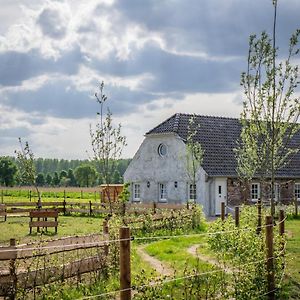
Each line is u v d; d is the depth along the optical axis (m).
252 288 12.18
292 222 31.47
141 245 21.88
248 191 40.25
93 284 13.05
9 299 11.20
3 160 112.88
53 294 11.88
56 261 12.91
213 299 11.42
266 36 21.36
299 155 44.94
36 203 40.34
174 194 41.53
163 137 42.59
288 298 12.80
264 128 21.73
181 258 17.95
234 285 12.18
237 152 40.78
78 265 13.12
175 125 42.12
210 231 18.02
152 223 25.84
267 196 41.19
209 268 14.53
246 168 33.69
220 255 14.71
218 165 39.81
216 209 39.03
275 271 13.08
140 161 44.34
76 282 13.08
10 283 11.33
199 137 41.66
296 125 21.92
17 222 33.31
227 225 17.88
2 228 29.44
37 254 12.14
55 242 13.44
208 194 38.97
